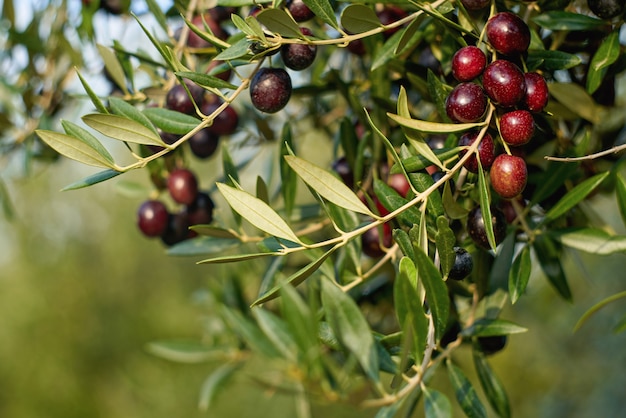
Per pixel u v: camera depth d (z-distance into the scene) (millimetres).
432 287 587
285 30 615
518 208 707
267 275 737
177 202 797
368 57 793
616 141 794
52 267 5152
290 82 644
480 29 663
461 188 643
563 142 729
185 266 5285
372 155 741
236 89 636
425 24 676
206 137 797
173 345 1029
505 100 602
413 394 716
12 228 4891
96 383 4922
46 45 913
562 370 2344
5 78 921
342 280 716
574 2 715
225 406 3607
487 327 671
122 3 852
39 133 607
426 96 717
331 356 833
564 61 652
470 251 682
